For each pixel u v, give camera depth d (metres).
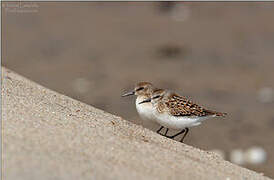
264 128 15.49
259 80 18.83
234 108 16.75
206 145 14.09
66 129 6.54
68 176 5.20
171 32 22.94
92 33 23.05
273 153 13.81
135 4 26.55
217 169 6.63
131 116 15.68
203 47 21.38
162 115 9.18
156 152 6.52
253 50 21.11
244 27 22.97
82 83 18.39
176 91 17.70
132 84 18.39
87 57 20.78
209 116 9.27
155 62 20.42
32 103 7.44
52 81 18.44
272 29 22.66
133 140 6.82
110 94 17.59
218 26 23.30
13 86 8.27
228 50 21.09
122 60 20.55
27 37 22.44
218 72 19.53
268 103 17.23
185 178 5.82
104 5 26.44
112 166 5.66
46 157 5.52
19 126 6.25
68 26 23.72
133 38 22.48
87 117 7.55
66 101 8.46
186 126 9.20
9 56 20.56
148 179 5.52
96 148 6.09
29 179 5.03
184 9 25.48
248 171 7.18
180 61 20.45
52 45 21.86
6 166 5.21
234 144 14.24
